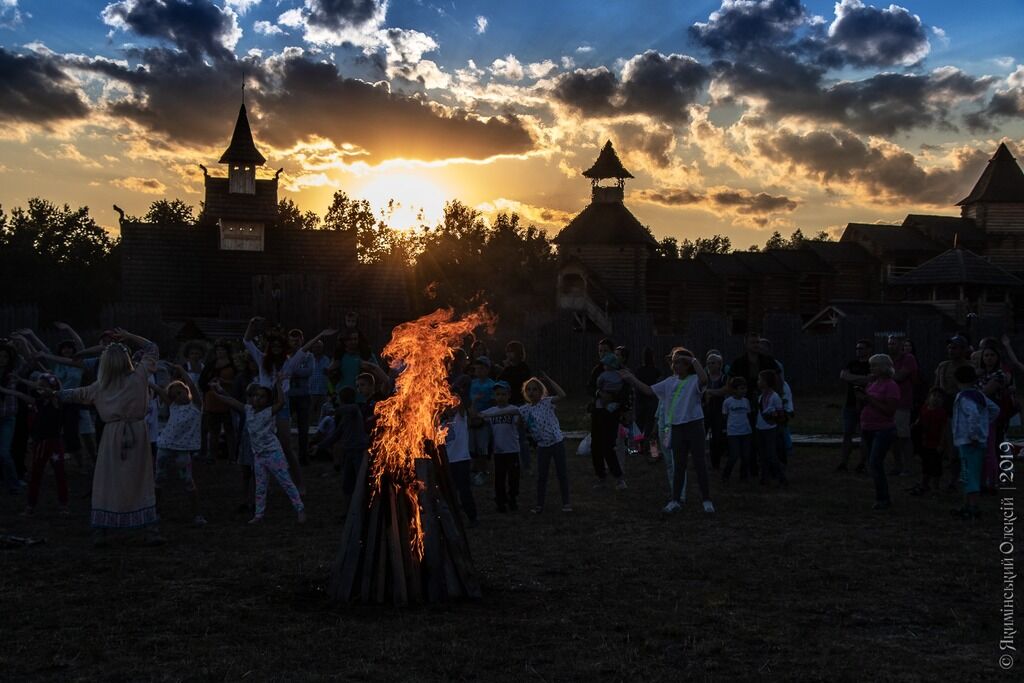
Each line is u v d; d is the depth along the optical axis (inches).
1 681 218.1
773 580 316.5
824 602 289.0
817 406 1191.6
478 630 260.4
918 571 328.5
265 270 1947.6
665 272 2591.0
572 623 267.6
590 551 364.2
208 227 1972.2
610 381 532.4
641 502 483.5
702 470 449.7
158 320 1278.3
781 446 550.3
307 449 621.0
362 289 1937.7
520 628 262.4
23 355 426.6
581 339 1402.6
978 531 401.1
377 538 294.5
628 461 660.7
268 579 316.8
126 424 362.9
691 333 1407.5
